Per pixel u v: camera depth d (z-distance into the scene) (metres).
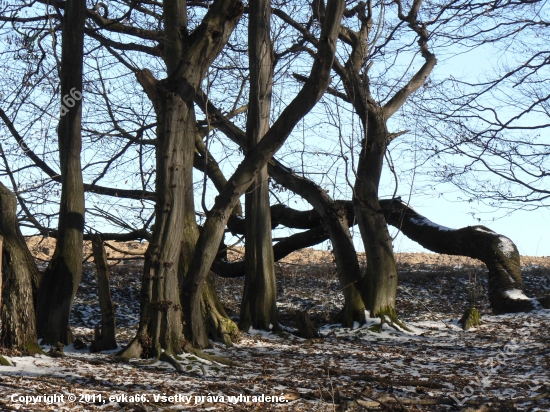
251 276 14.38
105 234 17.39
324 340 13.64
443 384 9.08
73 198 11.37
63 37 11.43
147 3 15.67
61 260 11.17
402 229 18.27
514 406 7.67
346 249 15.57
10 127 14.03
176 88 10.55
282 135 11.05
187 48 10.73
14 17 14.73
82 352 10.66
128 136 15.86
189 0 15.91
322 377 9.33
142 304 10.39
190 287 11.39
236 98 18.06
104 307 10.91
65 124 11.41
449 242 17.70
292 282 22.16
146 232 16.56
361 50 14.84
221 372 9.58
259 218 14.43
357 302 15.31
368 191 15.30
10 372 8.52
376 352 12.16
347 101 15.27
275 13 15.82
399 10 15.77
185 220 13.09
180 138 10.62
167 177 10.54
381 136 14.99
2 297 9.93
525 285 22.27
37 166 15.04
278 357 11.24
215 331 12.51
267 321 14.23
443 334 14.62
